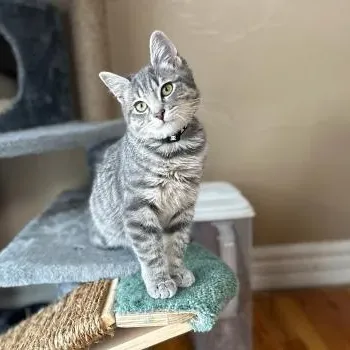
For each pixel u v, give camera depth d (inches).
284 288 25.5
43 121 20.6
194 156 14.8
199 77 23.3
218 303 14.2
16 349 14.6
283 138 24.2
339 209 25.3
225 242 21.1
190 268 15.8
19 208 24.5
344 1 22.7
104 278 16.1
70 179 24.4
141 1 22.5
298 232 25.5
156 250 14.7
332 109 24.0
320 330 21.5
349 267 25.6
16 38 19.3
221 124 23.9
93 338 13.8
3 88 21.5
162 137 14.5
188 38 22.9
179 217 15.5
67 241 18.0
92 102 22.0
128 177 14.9
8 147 18.2
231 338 20.9
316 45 23.2
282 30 23.0
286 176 24.7
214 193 21.7
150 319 13.7
